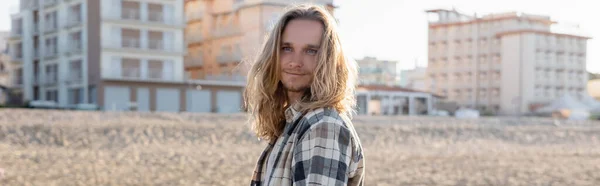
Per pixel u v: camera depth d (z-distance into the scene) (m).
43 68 49.28
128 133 18.00
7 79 59.25
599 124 33.56
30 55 50.62
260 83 1.91
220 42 53.78
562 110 50.84
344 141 1.67
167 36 46.50
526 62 66.88
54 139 16.34
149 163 12.27
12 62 53.22
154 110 45.19
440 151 17.11
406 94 58.38
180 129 19.28
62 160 12.37
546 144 21.64
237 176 10.54
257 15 49.31
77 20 45.38
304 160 1.66
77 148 15.34
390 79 84.00
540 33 67.81
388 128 22.50
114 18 44.19
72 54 45.75
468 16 77.38
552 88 69.12
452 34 74.94
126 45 44.72
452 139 21.64
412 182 10.23
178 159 13.11
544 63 68.38
